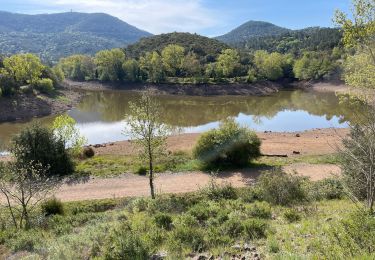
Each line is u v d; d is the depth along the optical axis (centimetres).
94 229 1241
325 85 11181
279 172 2075
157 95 10238
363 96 1728
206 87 10412
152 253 929
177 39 17062
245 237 1059
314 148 3641
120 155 3584
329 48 15762
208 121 6072
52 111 7069
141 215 1548
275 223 1265
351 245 705
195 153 2992
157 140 2297
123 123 5900
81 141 3384
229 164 2945
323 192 1908
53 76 9662
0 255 1245
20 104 6788
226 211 1391
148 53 13138
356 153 1343
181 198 2030
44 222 1738
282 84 12144
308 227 1097
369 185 1005
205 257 888
